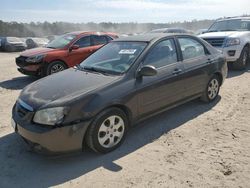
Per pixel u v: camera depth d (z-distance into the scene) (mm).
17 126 4113
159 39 5195
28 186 3553
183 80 5375
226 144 4457
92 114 3969
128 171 3809
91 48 10164
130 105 4438
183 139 4688
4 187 3537
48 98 4047
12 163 4086
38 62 9250
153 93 4785
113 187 3477
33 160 4164
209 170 3756
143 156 4180
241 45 9766
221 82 6617
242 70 10211
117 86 4324
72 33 10500
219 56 6441
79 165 3994
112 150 4344
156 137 4793
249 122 5289
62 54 9555
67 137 3834
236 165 3848
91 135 4047
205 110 5988
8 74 11422
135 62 4699
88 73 4820
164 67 5082
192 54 5801
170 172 3742
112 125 4273
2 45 26672
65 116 3812
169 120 5500
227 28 11188
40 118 3850
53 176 3754
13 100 7305
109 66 4914
